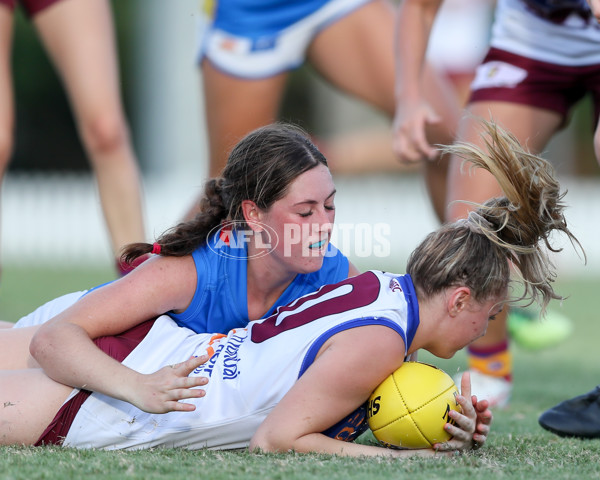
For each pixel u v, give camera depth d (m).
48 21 17.91
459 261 10.27
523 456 10.64
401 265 40.69
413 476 9.02
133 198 18.64
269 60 20.84
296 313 10.60
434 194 19.31
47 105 79.81
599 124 12.88
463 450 10.30
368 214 52.06
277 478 8.85
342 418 10.12
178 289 10.98
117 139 18.34
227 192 11.05
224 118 21.50
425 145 16.05
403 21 16.34
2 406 10.37
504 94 15.41
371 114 83.12
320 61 20.94
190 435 10.50
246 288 11.18
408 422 10.06
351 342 9.95
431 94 19.00
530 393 18.00
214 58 21.20
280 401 10.05
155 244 11.18
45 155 81.44
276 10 20.55
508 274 10.53
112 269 42.94
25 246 52.44
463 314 10.39
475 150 10.74
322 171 10.70
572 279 44.94
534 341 21.70
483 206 10.80
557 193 10.79
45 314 12.41
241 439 10.60
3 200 52.44
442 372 10.48
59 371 10.27
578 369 21.61
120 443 10.44
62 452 10.01
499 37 15.91
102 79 18.08
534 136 15.47
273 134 10.85
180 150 55.50
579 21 15.04
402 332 10.14
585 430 12.37
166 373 9.89
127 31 76.56
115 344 10.75
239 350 10.75
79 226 52.12
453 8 59.69
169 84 55.81
